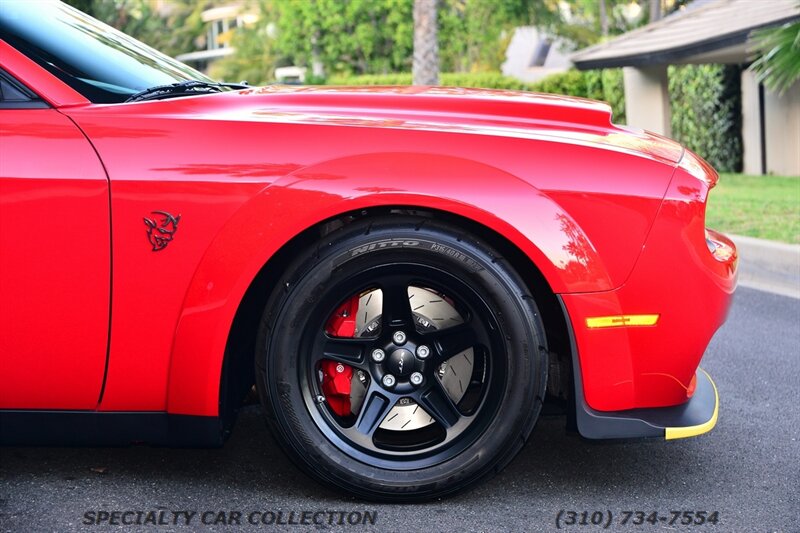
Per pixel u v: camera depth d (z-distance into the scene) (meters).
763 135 15.38
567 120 2.72
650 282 2.51
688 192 2.54
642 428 2.57
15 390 2.51
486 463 2.55
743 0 15.97
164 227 2.44
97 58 2.81
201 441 2.54
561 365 2.72
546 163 2.50
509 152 2.50
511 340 2.50
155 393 2.52
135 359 2.49
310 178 2.45
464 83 28.61
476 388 2.65
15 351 2.47
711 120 16.20
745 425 3.42
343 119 2.56
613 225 2.50
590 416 2.56
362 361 2.59
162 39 52.91
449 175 2.46
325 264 2.47
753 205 10.06
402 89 2.96
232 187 2.45
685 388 2.63
